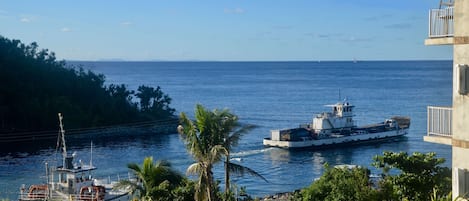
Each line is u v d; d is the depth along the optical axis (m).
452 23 23.83
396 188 35.75
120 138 154.38
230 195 42.91
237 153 115.06
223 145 37.22
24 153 126.44
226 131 37.41
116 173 98.69
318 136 123.75
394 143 129.50
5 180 92.00
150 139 150.75
